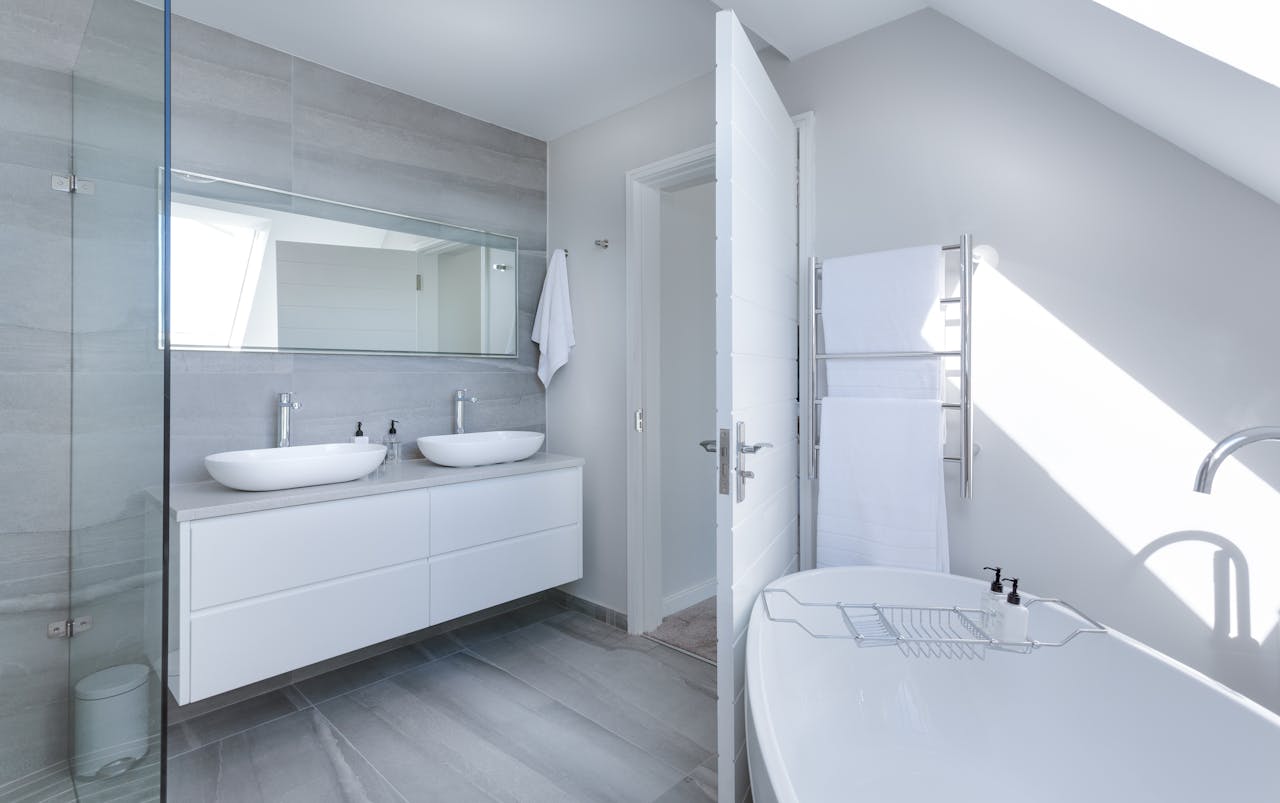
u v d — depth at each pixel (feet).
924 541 6.08
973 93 6.06
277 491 6.48
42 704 5.80
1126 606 5.34
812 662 5.58
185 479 7.00
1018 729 4.91
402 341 8.71
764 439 5.72
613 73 8.32
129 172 4.03
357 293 8.27
